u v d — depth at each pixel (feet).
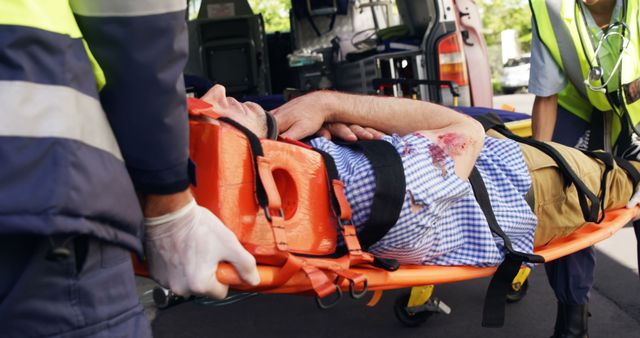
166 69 4.09
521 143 9.23
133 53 3.99
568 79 11.16
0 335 3.77
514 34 90.79
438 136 7.61
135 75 4.02
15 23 3.67
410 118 8.16
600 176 9.41
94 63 4.06
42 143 3.70
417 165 7.22
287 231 6.54
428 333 12.00
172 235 4.77
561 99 11.65
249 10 24.35
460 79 19.01
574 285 10.12
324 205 6.86
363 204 7.03
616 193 9.66
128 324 4.19
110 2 3.93
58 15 3.85
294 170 6.67
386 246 7.17
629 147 10.99
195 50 24.39
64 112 3.77
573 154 9.37
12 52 3.66
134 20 3.95
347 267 6.49
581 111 11.59
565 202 8.95
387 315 12.88
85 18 3.97
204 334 12.25
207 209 5.38
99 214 3.92
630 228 18.62
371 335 11.97
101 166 3.94
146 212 4.69
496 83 98.58
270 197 6.03
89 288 3.96
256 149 6.15
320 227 6.79
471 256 7.69
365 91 21.29
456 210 7.73
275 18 40.57
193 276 4.85
